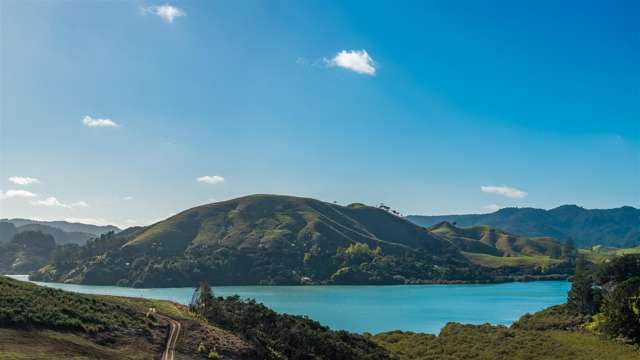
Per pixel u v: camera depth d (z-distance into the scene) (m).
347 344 80.69
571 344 99.19
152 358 50.91
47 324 50.34
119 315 60.69
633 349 94.19
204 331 62.78
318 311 198.00
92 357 45.34
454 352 94.31
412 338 107.00
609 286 149.25
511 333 108.19
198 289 82.94
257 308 80.06
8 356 39.50
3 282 61.00
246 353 60.12
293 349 68.88
